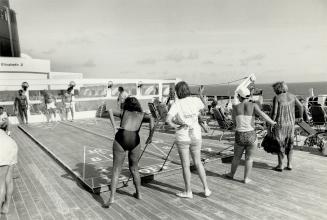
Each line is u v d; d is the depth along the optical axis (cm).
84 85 1684
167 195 445
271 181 499
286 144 552
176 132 416
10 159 385
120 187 480
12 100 1547
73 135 1040
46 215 389
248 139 468
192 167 576
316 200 414
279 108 539
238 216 369
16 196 462
